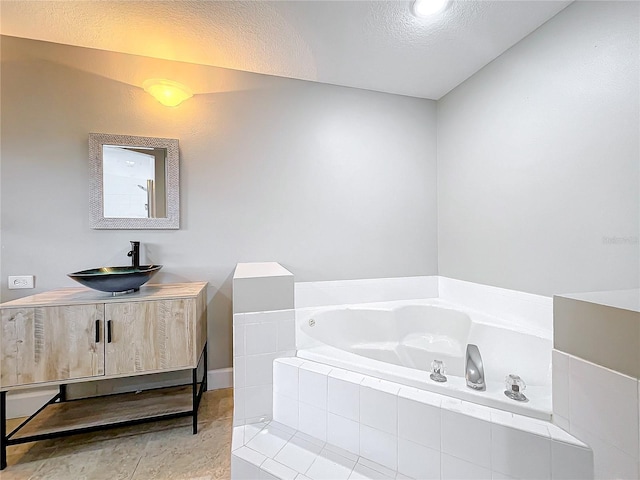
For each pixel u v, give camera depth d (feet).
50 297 5.59
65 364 5.25
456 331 7.34
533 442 3.45
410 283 8.84
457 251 8.17
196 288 6.49
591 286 4.99
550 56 5.64
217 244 7.48
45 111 6.48
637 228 4.40
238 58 7.04
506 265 6.65
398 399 4.11
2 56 6.27
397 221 8.76
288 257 7.95
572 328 3.54
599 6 4.81
